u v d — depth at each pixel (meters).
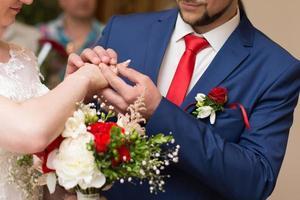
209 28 1.86
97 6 4.42
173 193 1.81
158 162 1.58
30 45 3.50
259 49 1.85
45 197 1.77
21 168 1.66
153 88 1.69
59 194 1.73
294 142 2.73
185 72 1.84
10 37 3.49
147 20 1.99
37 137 1.50
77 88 1.58
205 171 1.71
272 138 1.79
